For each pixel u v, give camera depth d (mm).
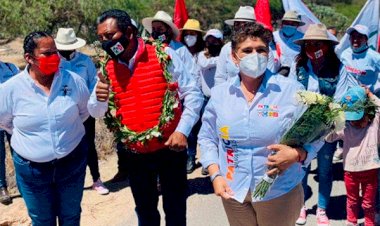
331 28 9695
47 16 16625
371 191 5250
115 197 6703
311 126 3225
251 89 3441
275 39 7031
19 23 16500
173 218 4621
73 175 4465
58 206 4602
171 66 4230
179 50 6305
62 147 4309
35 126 4234
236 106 3445
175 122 4285
